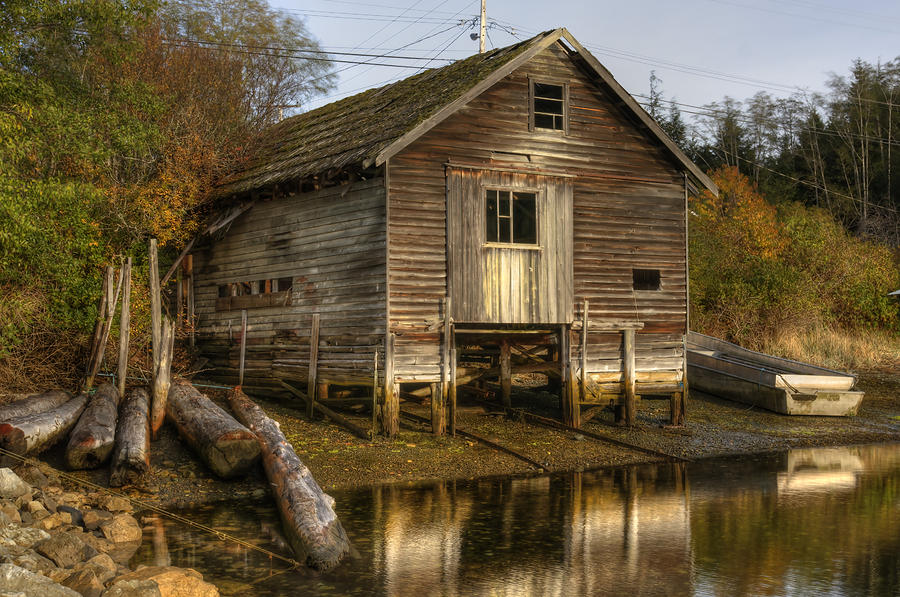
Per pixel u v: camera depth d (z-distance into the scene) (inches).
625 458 562.6
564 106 652.7
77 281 611.5
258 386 699.4
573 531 368.5
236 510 399.2
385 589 287.3
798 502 431.2
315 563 308.5
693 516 398.9
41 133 611.8
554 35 629.6
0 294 574.9
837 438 661.9
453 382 594.2
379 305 584.7
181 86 885.8
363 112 737.0
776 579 300.5
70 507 363.6
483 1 1242.6
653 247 681.0
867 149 2078.0
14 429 399.9
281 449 435.8
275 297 682.2
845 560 324.8
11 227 522.9
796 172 2255.2
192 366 753.0
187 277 797.9
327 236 637.3
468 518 391.5
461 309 600.1
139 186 735.7
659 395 730.8
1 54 609.9
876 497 443.8
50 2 624.7
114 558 316.2
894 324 1186.6
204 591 270.2
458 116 611.2
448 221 600.4
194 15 1079.0
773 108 2369.6
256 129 880.9
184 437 491.5
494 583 294.5
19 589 229.0
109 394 535.5
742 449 609.0
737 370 792.3
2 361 565.3
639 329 669.3
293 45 1194.6
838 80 2263.8
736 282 1071.0
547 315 631.2
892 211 1897.1
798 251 1192.2
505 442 587.5
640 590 287.7
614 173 668.7
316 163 629.0
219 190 739.4
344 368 610.9
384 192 586.9
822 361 1005.8
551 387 763.4
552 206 639.1
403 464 515.8
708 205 1485.0
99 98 741.9
